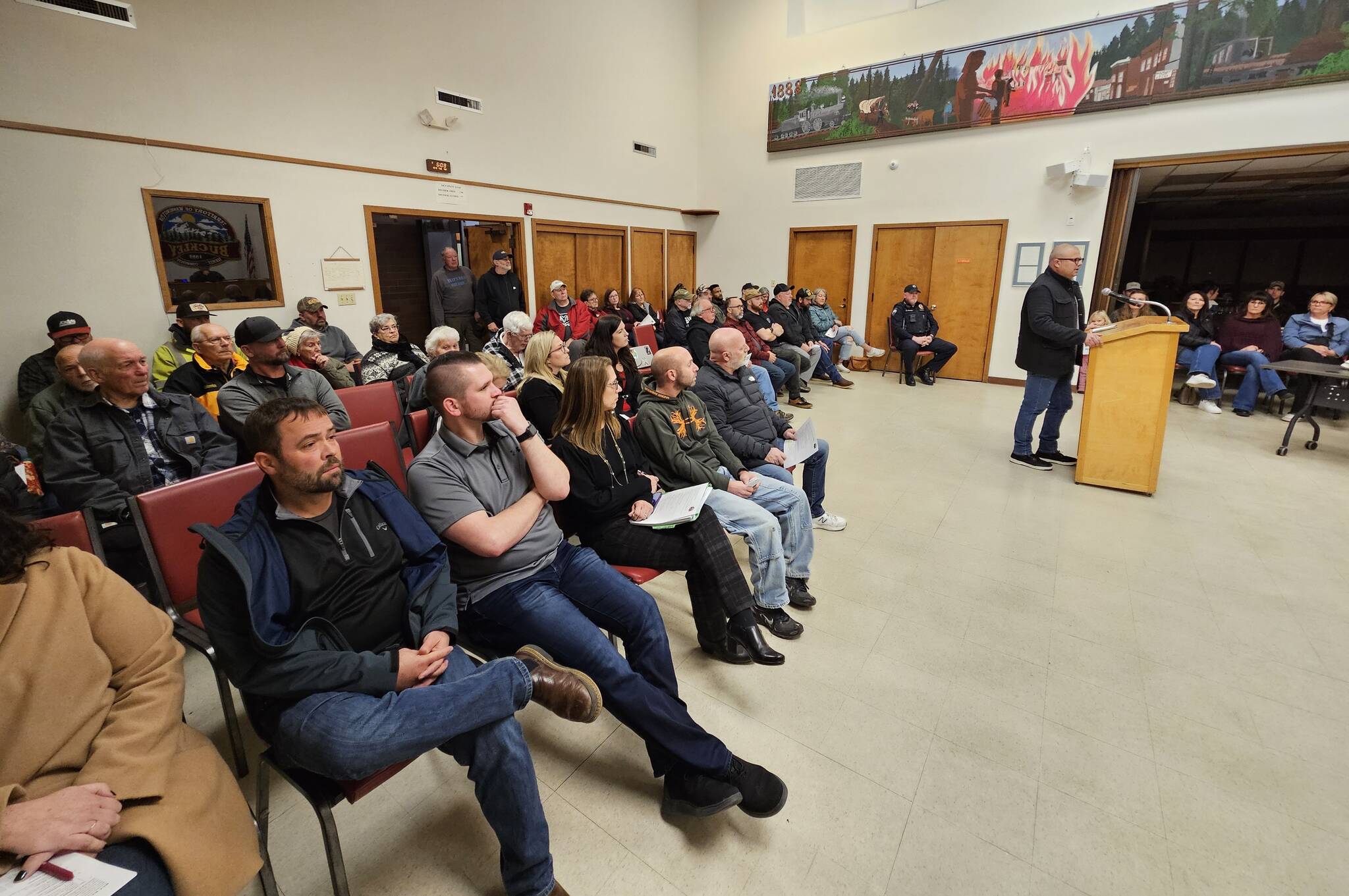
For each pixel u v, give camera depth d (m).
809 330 7.09
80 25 3.38
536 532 1.63
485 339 5.95
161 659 1.13
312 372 2.68
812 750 1.69
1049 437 4.07
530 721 1.83
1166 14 5.60
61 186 3.41
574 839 1.44
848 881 1.33
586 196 7.02
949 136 6.93
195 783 1.06
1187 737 1.73
